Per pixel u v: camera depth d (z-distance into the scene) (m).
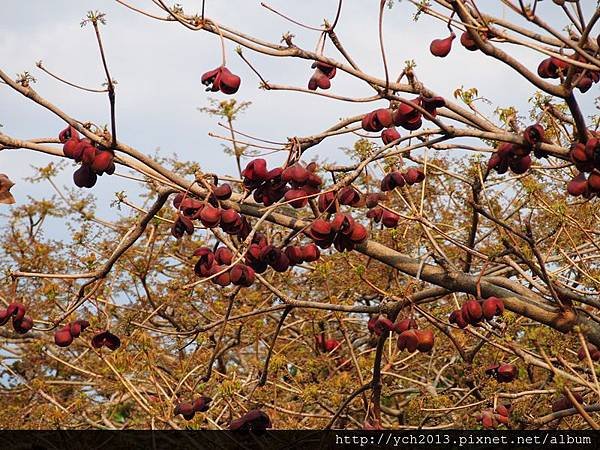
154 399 14.59
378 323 9.57
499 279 9.45
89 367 17.88
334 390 14.15
